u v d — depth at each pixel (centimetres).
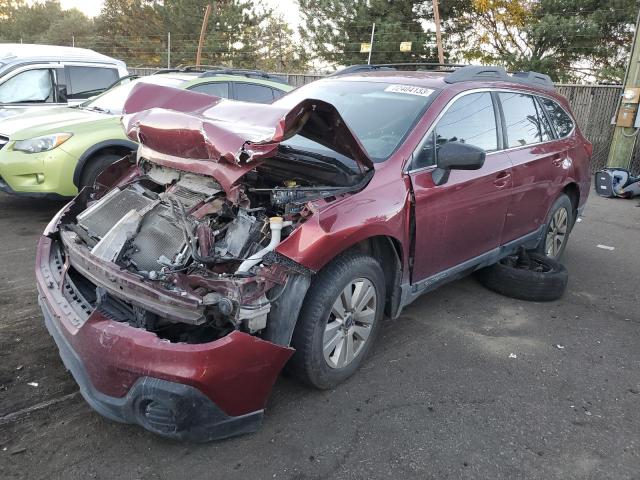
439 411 319
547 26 1802
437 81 423
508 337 419
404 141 365
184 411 251
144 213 317
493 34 2159
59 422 293
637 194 988
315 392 330
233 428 273
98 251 297
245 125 306
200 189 320
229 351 254
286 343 285
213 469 264
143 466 264
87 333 263
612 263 619
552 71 1906
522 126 481
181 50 2812
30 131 627
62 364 346
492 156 435
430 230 374
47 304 306
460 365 372
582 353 400
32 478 254
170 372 247
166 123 314
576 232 754
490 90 446
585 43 1845
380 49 2028
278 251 278
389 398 329
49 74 912
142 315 275
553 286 485
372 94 421
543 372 370
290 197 304
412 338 408
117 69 1005
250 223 294
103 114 691
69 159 615
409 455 281
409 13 2100
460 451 286
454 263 416
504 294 500
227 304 258
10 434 281
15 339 372
